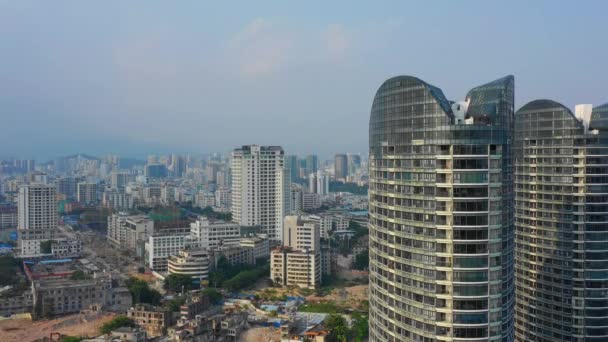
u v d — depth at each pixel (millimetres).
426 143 195875
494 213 191375
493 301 191250
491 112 192750
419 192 199000
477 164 190375
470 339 190625
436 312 194000
